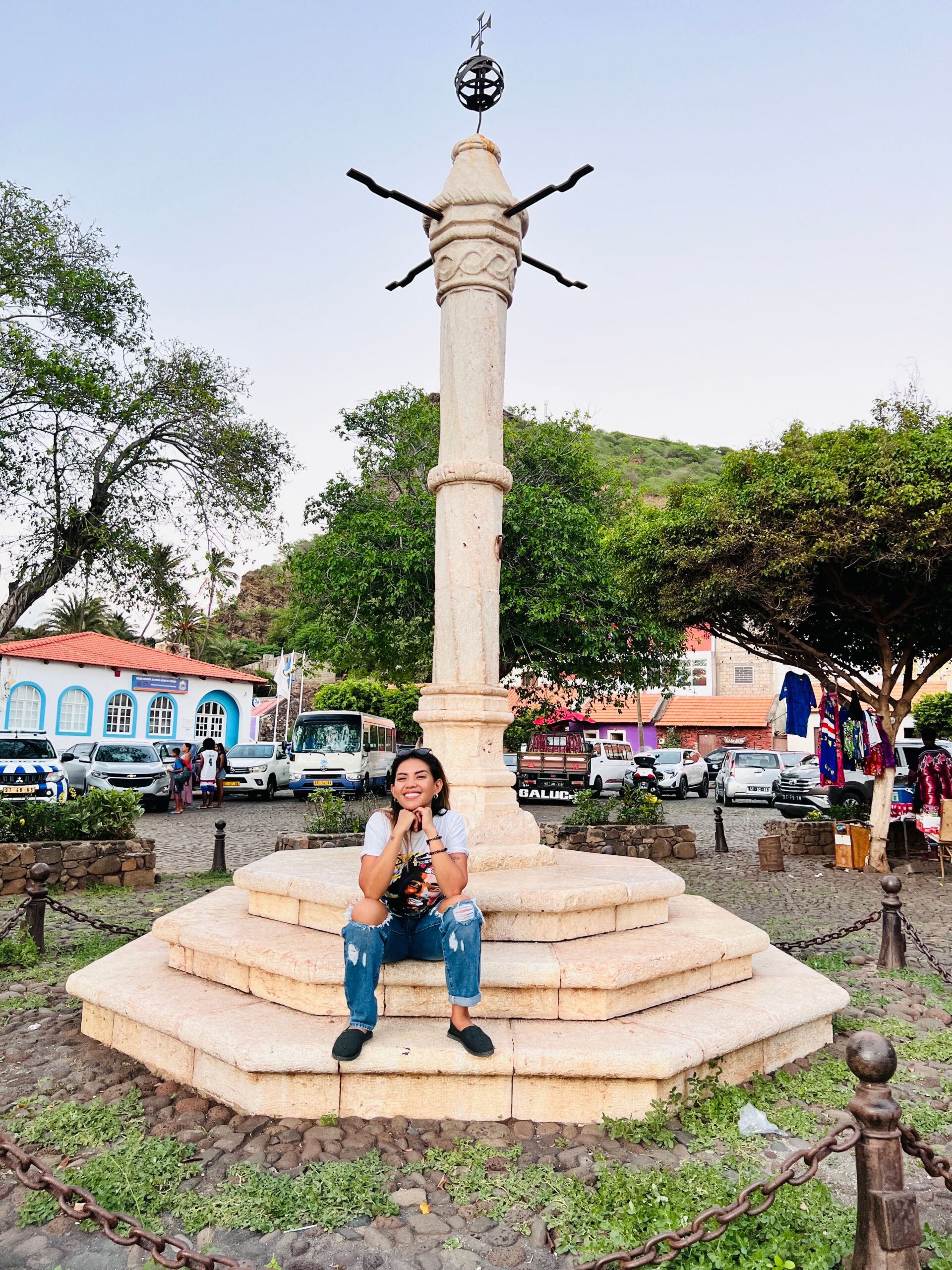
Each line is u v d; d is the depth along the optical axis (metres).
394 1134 3.37
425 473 21.34
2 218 14.03
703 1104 3.65
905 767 15.87
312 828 12.47
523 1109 3.50
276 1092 3.49
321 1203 2.90
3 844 9.36
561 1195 2.96
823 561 10.30
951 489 9.39
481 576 5.45
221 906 5.31
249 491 16.06
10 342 13.22
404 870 3.80
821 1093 3.87
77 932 7.42
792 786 18.02
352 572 19.27
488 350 5.59
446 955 3.55
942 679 30.47
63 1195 2.37
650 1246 2.27
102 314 14.56
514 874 4.93
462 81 6.01
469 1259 2.64
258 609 74.00
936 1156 2.47
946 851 11.68
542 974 3.85
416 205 5.59
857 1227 2.46
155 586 16.23
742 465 11.73
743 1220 2.68
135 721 29.05
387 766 27.55
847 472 10.33
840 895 10.03
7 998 5.34
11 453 14.33
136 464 15.72
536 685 25.42
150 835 15.58
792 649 12.79
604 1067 3.46
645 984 4.09
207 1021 3.79
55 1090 3.85
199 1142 3.31
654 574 11.91
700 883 10.83
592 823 13.24
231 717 32.78
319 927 4.55
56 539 15.09
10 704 25.31
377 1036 3.60
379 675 26.80
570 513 18.61
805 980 4.73
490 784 5.29
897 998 5.65
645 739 37.94
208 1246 2.71
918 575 10.74
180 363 15.83
